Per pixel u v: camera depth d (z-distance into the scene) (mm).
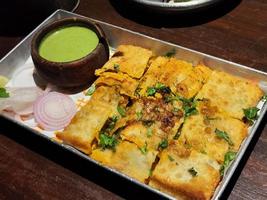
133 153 209
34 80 267
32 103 250
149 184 200
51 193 212
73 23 264
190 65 246
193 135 213
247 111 219
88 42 255
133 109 229
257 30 273
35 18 302
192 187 190
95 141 223
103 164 203
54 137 234
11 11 297
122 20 298
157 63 250
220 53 264
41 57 244
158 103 229
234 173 205
